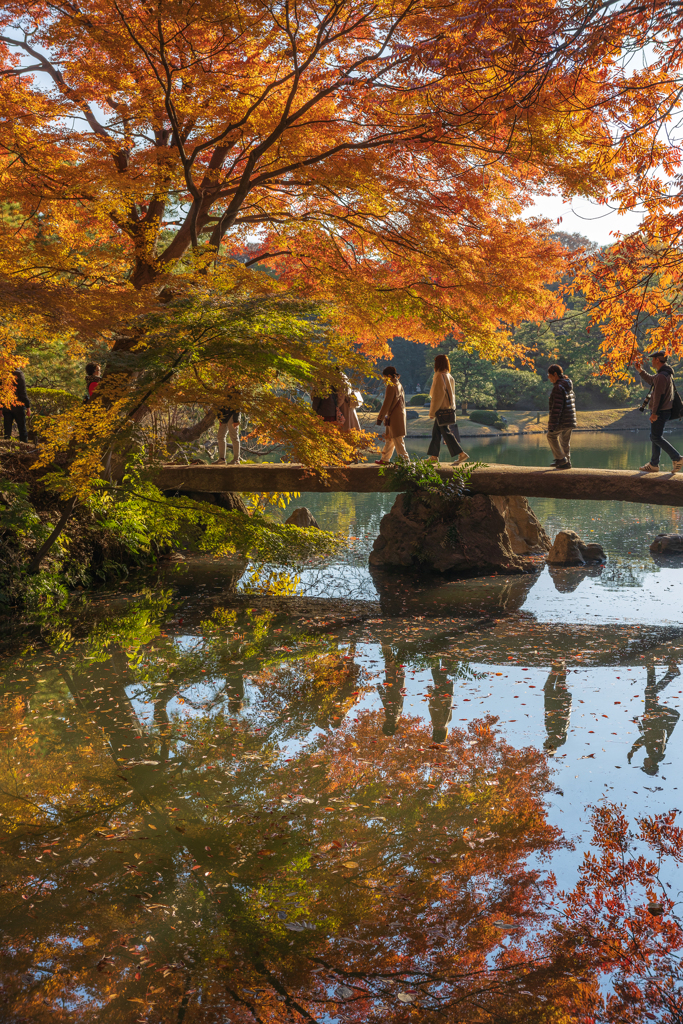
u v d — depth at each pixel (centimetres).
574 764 583
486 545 1307
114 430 1039
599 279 620
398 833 488
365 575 1285
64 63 1020
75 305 945
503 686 763
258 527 1156
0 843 486
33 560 1122
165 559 1441
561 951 371
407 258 1278
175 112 1110
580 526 1711
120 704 733
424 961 365
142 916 406
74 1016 332
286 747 630
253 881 438
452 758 599
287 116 1102
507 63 450
